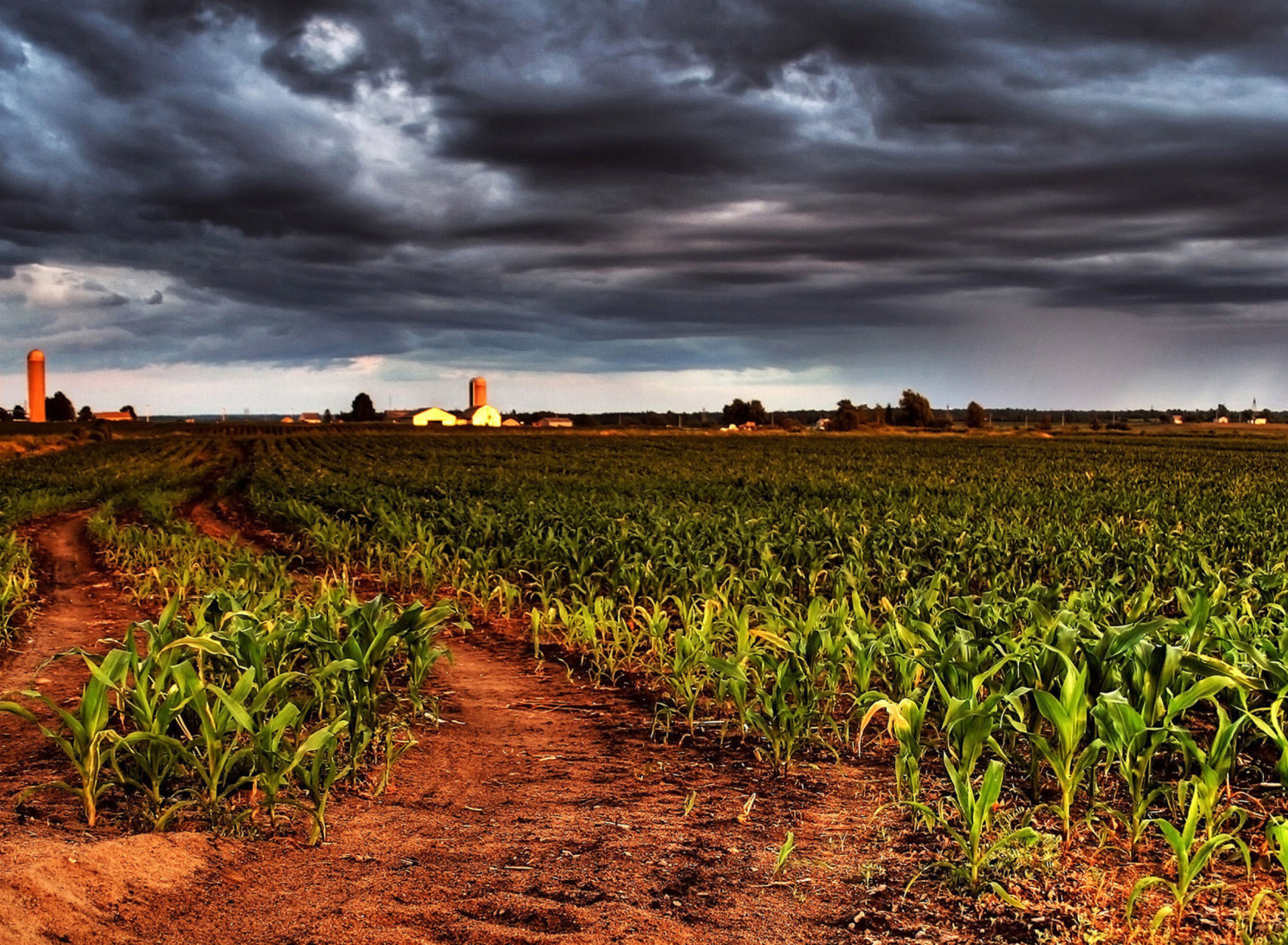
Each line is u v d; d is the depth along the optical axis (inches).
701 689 282.7
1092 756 175.5
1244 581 339.3
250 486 1363.2
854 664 274.7
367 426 5915.4
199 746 204.8
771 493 1170.6
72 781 204.7
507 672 346.3
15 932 124.3
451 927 142.0
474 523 646.5
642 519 723.4
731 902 154.3
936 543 558.6
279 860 165.9
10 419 6358.3
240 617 241.1
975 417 5994.1
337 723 179.3
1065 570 513.0
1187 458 2217.0
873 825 189.3
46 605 487.5
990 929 143.9
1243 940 135.0
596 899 153.6
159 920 139.3
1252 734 226.2
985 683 261.3
